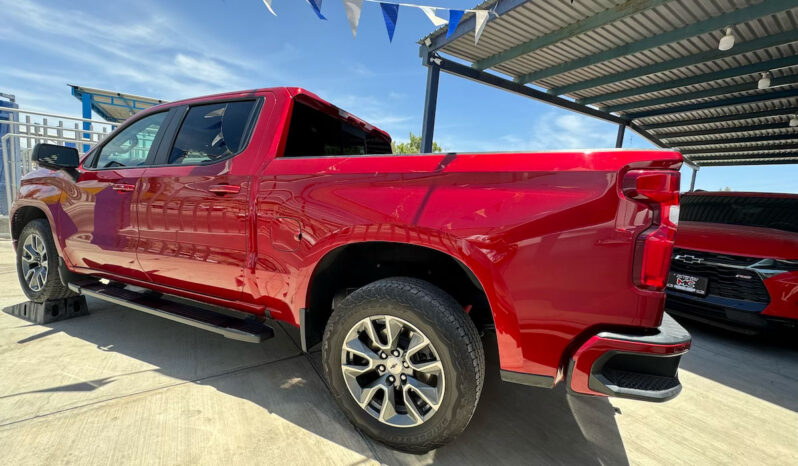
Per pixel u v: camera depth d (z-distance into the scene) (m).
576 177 1.32
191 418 1.75
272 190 1.85
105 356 2.36
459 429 1.47
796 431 2.02
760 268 3.04
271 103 2.09
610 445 1.79
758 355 3.10
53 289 2.90
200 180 2.09
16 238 3.14
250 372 2.24
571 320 1.33
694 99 9.58
